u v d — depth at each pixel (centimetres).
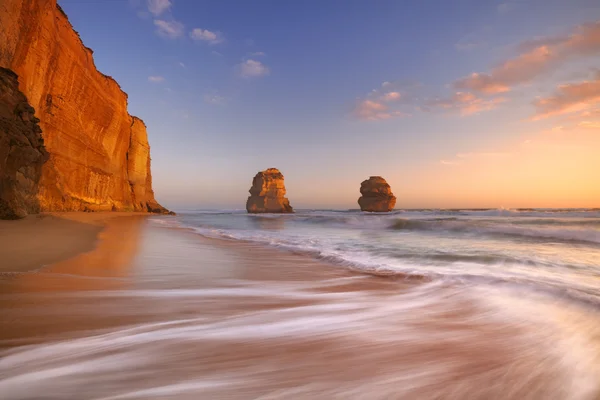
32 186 1477
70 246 818
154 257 790
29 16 1738
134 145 4309
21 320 333
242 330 339
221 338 315
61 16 2261
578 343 324
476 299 482
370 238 1538
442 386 238
